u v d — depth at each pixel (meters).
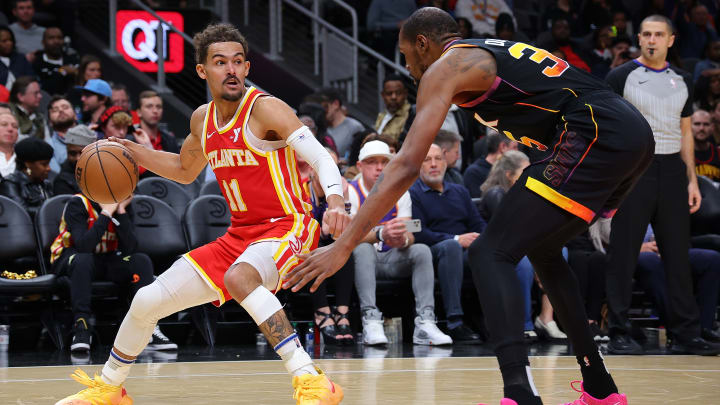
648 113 7.21
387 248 8.43
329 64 14.39
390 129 11.12
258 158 4.04
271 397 4.68
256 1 16.27
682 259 7.24
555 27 14.81
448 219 8.73
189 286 4.07
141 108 9.67
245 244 4.06
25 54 12.48
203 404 4.41
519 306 3.47
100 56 13.69
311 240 4.09
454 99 3.65
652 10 17.09
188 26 15.22
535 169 3.57
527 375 3.41
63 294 7.90
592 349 3.99
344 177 9.29
